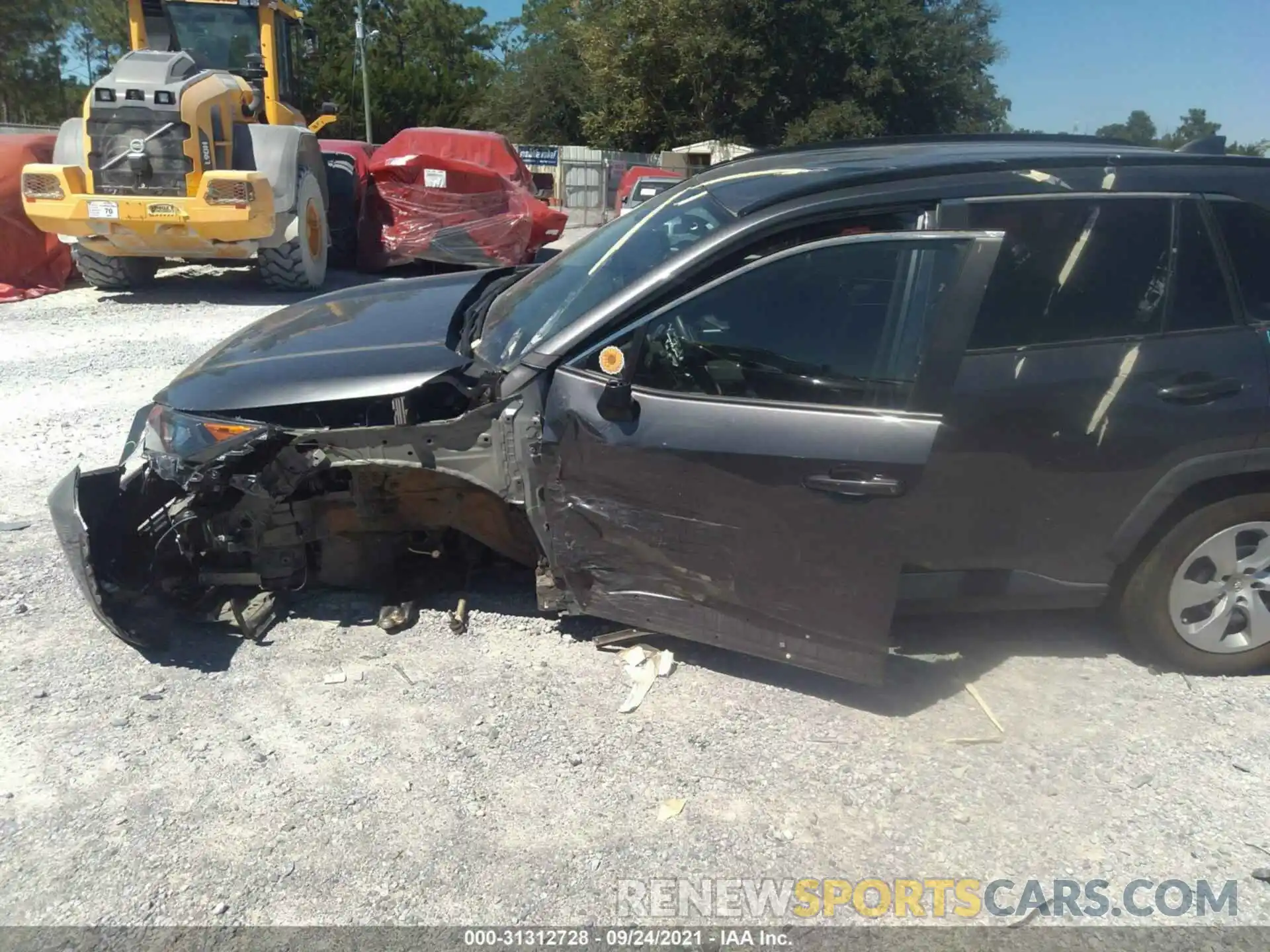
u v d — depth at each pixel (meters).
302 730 3.31
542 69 44.12
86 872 2.70
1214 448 3.40
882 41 34.03
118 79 10.37
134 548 3.89
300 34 13.54
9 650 3.71
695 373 3.30
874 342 3.23
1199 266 3.47
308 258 12.06
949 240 3.18
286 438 3.63
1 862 2.72
